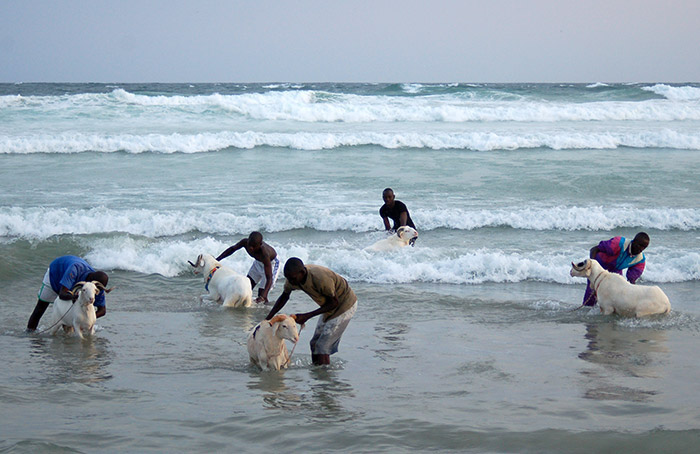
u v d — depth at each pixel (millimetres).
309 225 13289
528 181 17438
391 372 6320
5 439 4410
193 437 4566
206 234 12836
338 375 6230
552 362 6641
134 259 11031
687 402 5328
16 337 7598
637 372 6281
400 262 11055
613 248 8930
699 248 11867
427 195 15930
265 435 4609
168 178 17594
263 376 6211
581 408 5172
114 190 16094
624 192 16359
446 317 8531
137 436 4570
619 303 8469
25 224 12570
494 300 9352
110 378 6129
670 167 19297
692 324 8172
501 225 13508
